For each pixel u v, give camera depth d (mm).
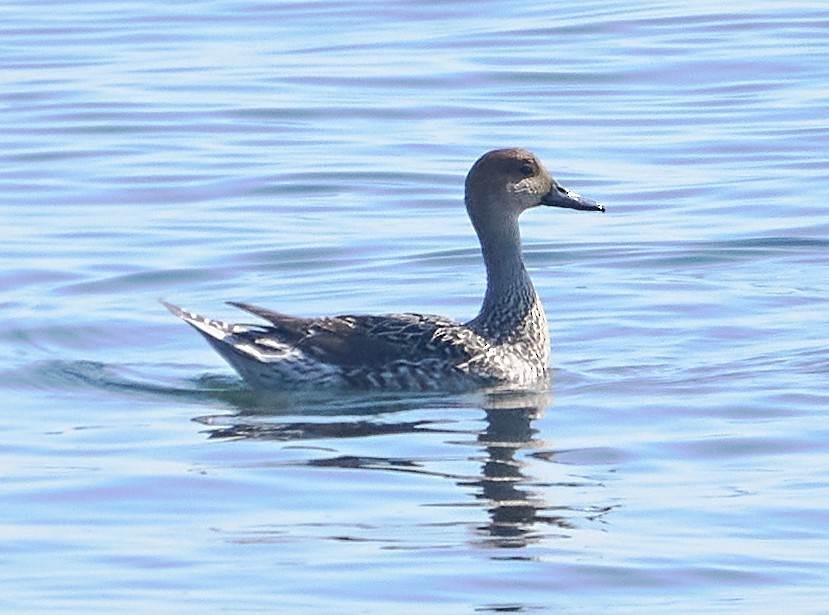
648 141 25625
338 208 23109
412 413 15914
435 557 12547
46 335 18453
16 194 23719
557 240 21844
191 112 27312
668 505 13492
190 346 18297
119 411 16078
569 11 33031
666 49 30156
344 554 12570
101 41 31828
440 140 25875
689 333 18250
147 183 24094
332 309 19406
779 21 31766
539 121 26703
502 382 16844
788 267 20484
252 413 15977
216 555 12594
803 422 15375
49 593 11969
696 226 22078
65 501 13656
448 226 22297
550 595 11945
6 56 30797
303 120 26984
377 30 32062
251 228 22266
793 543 12766
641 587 12070
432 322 17016
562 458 14578
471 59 29875
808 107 26906
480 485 13930
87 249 21375
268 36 31922
